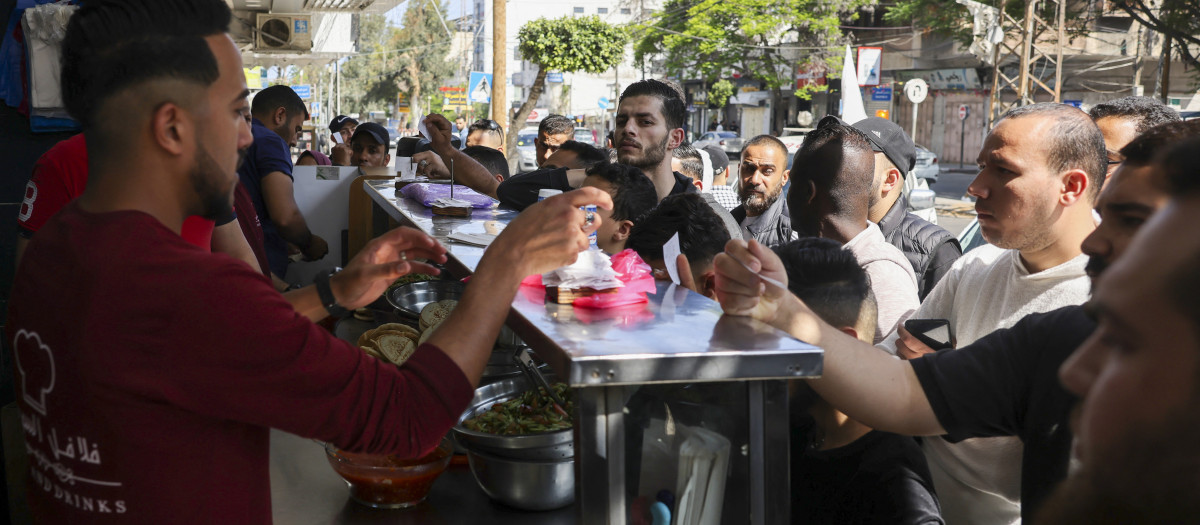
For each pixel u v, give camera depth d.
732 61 27.88
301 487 1.67
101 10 0.97
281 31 8.42
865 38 28.75
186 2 0.99
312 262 4.11
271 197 3.43
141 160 0.99
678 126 2.97
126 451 0.95
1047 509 0.59
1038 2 19.05
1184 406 0.48
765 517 1.05
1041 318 1.26
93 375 0.94
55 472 1.02
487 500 1.58
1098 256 1.10
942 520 1.34
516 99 49.00
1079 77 22.30
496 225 2.13
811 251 1.57
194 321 0.93
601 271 1.24
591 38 20.88
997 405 1.24
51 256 1.01
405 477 1.51
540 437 1.42
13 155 2.93
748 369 0.97
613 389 1.01
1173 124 1.02
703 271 1.74
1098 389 0.52
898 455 1.42
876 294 2.06
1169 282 0.48
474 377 1.08
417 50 50.12
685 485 1.05
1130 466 0.50
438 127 2.90
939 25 21.67
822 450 1.49
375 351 1.95
